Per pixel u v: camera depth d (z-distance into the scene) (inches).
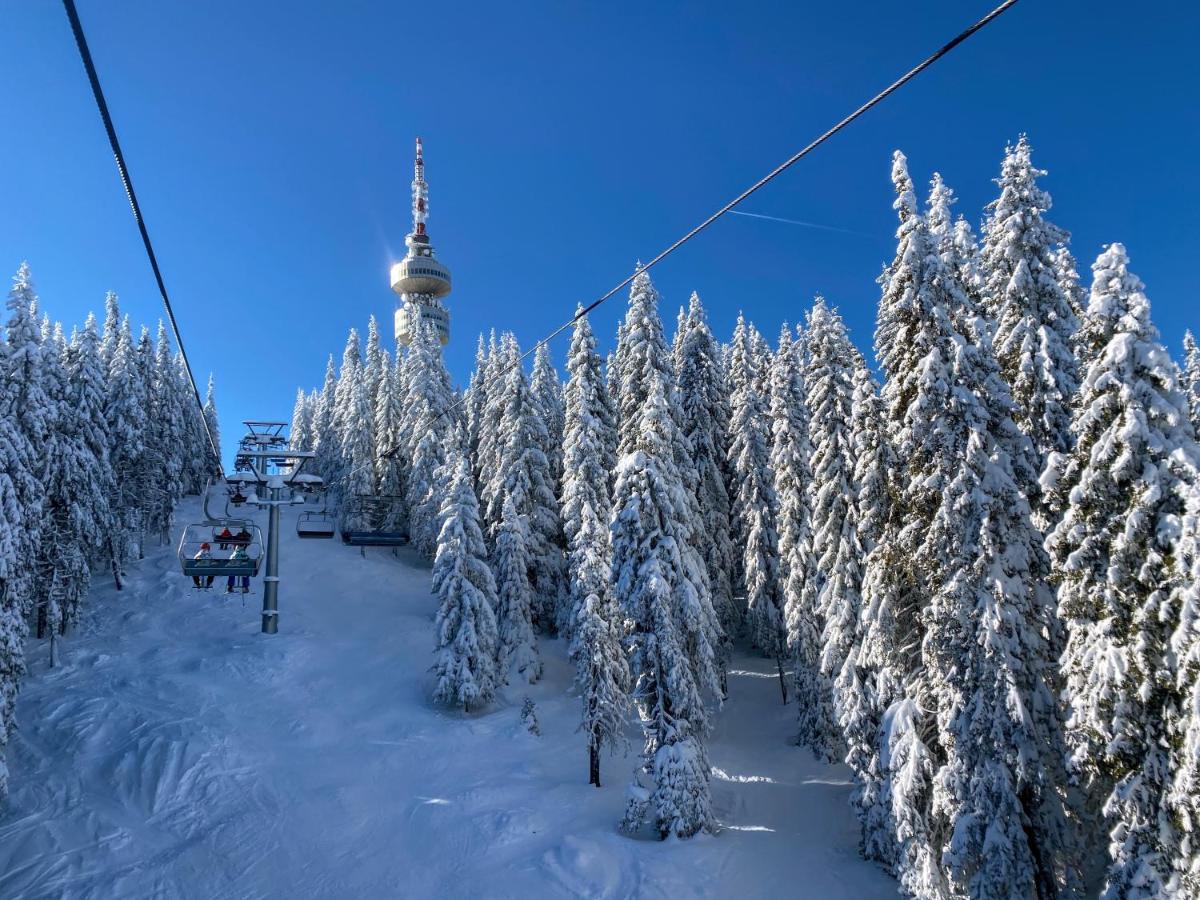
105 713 1250.0
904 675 832.9
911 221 741.3
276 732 1283.2
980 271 912.3
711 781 1162.6
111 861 916.0
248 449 1663.4
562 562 1706.4
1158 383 575.8
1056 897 665.6
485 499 1851.6
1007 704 650.2
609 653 1165.1
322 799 1095.6
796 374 1347.2
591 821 1032.2
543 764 1219.9
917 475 749.3
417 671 1540.4
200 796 1069.8
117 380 2044.8
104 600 1827.0
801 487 1278.3
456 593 1413.6
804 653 1226.0
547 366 2176.4
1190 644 513.3
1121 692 559.2
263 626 1630.2
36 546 1227.2
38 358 1307.8
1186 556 525.3
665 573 1016.2
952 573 713.6
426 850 973.8
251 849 967.0
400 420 2474.2
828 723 1197.7
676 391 1357.0
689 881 861.2
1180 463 541.0
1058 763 666.2
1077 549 589.3
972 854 666.2
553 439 1926.7
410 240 4940.9
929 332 735.1
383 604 1902.1
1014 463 719.1
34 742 1177.4
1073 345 753.0
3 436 1148.5
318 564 2160.4
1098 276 605.0
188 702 1327.5
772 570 1439.5
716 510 1494.8
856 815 1031.0
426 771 1186.6
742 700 1482.5
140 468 2068.2
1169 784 532.1
